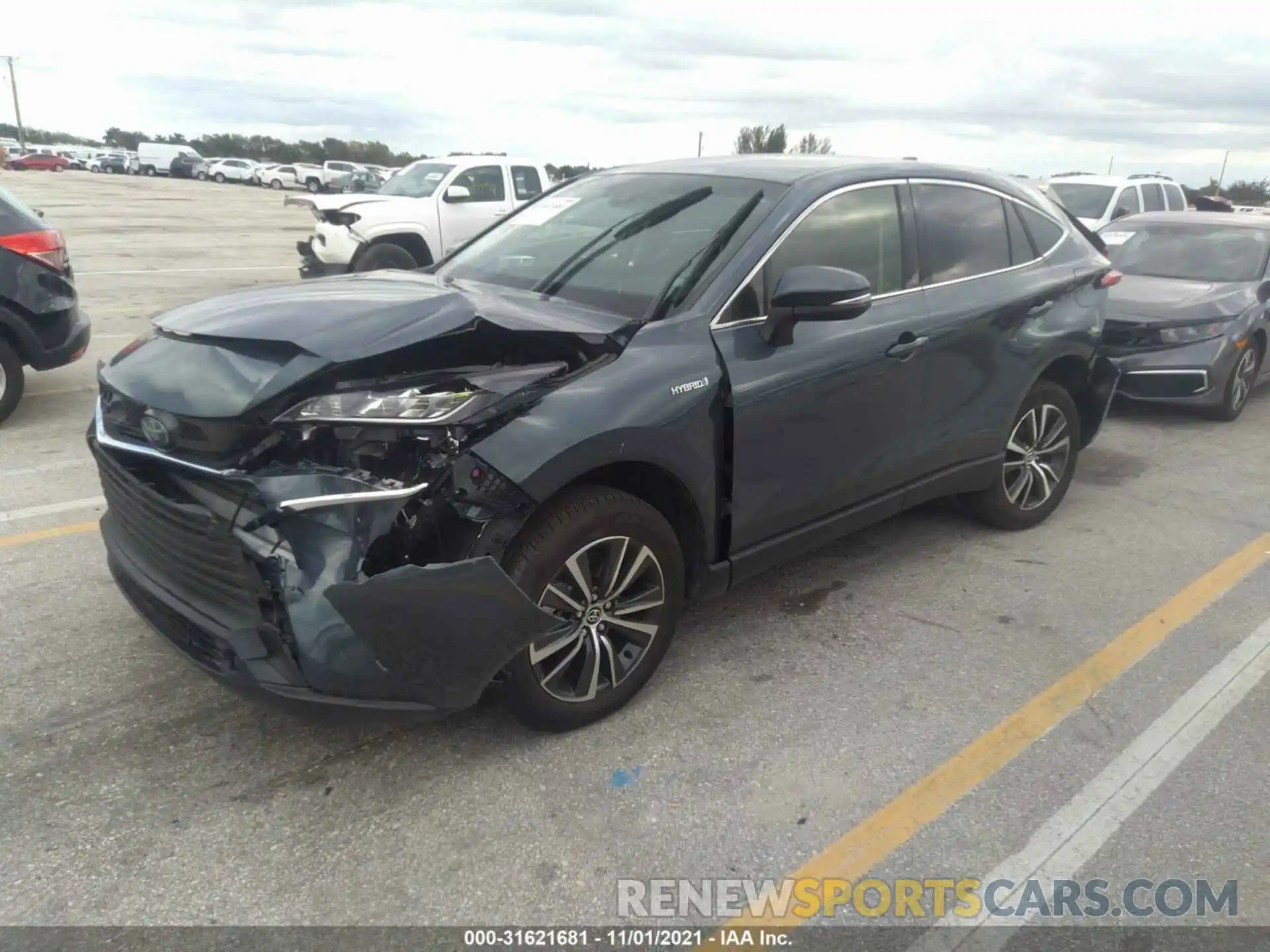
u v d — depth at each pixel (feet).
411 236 41.14
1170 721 11.39
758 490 11.75
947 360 13.99
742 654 12.66
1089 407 17.97
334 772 10.01
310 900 8.35
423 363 9.27
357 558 8.60
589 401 9.75
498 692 10.11
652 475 10.73
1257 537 17.38
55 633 12.55
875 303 13.12
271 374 8.96
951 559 16.01
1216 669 12.62
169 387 9.37
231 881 8.52
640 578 10.89
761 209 12.21
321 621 8.55
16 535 15.62
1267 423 26.40
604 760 10.35
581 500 9.91
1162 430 25.40
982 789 10.07
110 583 14.02
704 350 10.98
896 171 13.96
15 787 9.59
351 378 8.95
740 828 9.40
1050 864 9.05
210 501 8.98
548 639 10.06
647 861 8.94
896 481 13.96
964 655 12.82
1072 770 10.43
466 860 8.86
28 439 20.92
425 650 8.79
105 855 8.76
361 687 8.68
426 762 10.23
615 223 13.16
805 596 14.47
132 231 74.28
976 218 15.11
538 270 12.87
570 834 9.23
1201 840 9.40
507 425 9.21
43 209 93.50
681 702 11.49
